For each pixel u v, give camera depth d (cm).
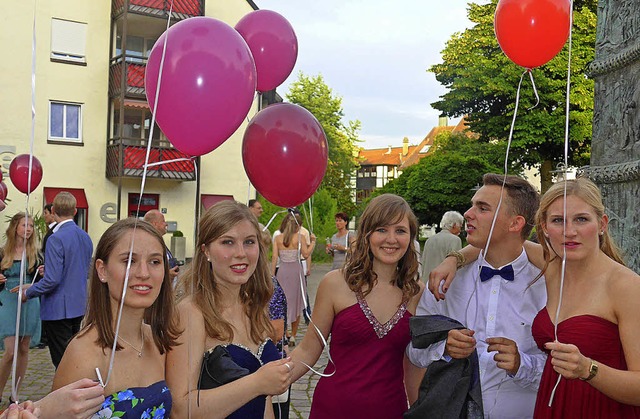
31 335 527
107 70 1986
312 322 277
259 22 317
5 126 1827
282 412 339
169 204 2078
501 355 223
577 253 210
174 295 234
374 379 262
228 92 231
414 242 273
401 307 269
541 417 220
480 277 257
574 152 2209
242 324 238
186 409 212
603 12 664
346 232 924
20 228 525
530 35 239
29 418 164
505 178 252
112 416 192
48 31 1888
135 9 1916
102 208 1984
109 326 200
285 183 264
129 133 2064
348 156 4369
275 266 767
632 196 577
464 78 2120
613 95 634
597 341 206
